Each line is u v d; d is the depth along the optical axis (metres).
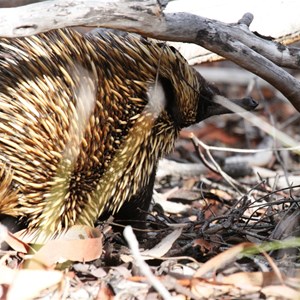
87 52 10.58
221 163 16.11
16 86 9.95
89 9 9.38
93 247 9.70
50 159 10.34
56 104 10.19
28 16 9.16
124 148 11.10
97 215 11.26
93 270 9.39
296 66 11.21
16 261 9.86
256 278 8.80
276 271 8.61
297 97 10.90
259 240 10.52
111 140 10.95
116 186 11.24
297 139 18.34
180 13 10.05
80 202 10.99
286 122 18.72
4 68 9.98
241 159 16.45
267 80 10.75
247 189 14.86
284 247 9.60
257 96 20.55
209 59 13.88
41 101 10.06
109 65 10.76
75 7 9.33
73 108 10.34
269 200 13.45
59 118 10.25
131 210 11.77
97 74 10.62
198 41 10.28
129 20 9.66
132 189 11.45
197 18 10.15
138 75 10.98
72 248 9.64
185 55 13.75
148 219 12.58
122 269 9.34
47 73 10.15
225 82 20.61
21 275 8.80
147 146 11.36
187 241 10.63
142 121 11.12
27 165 10.23
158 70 10.62
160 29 9.91
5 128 9.95
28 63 10.06
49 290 8.93
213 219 10.94
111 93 10.77
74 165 10.62
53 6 9.26
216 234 10.62
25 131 10.04
